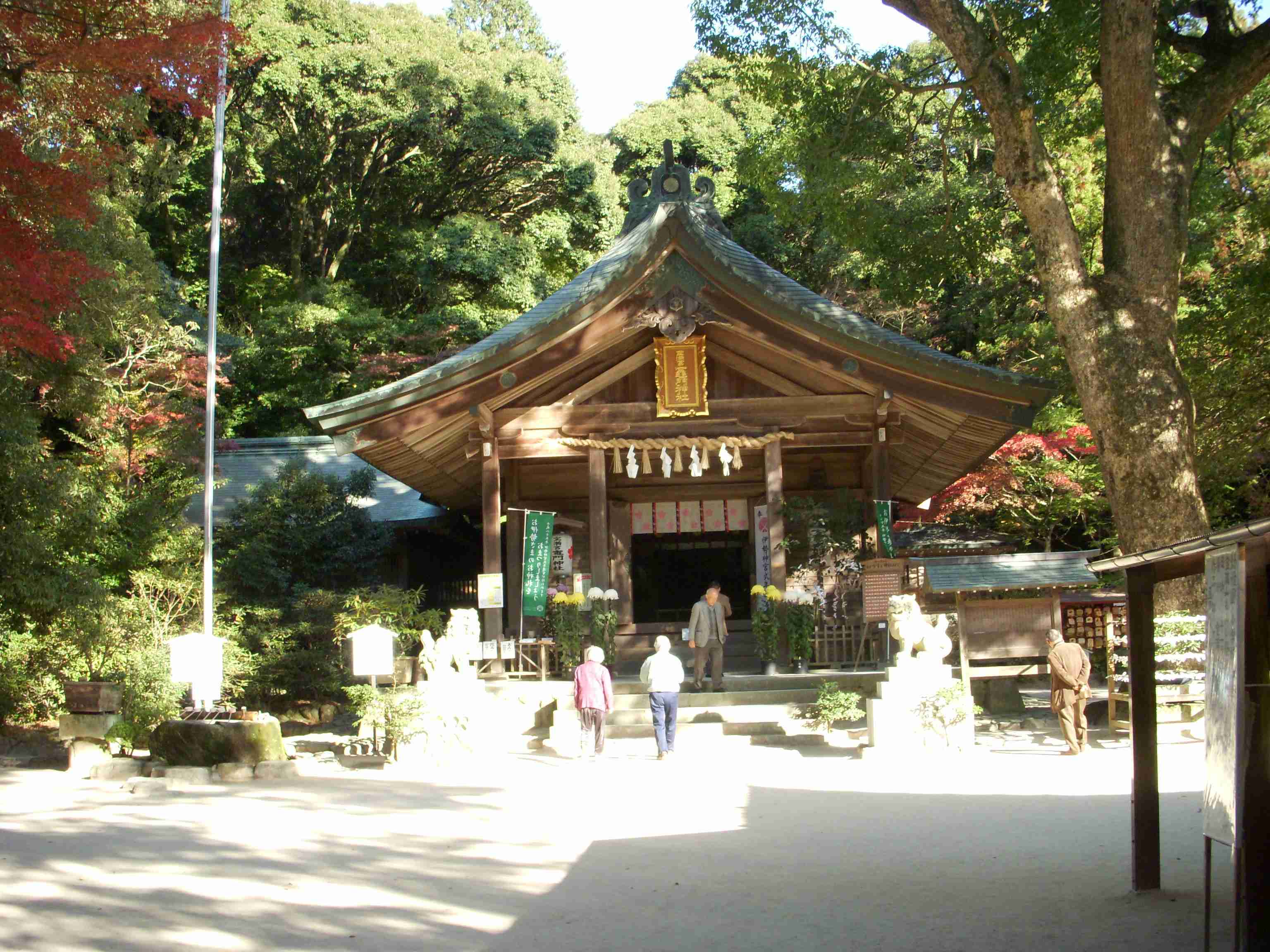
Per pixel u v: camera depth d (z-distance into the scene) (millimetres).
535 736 15641
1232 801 5070
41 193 11523
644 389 18594
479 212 43094
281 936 5973
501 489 21859
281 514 22609
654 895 6805
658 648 13695
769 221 40562
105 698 14844
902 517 29172
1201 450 19000
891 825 8969
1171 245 15055
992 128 15492
